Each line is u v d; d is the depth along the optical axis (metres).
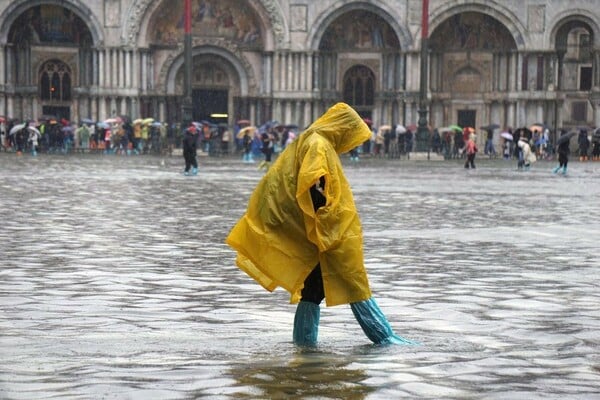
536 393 12.77
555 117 130.62
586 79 138.62
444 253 30.06
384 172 86.00
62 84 130.38
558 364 14.69
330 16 129.62
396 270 26.22
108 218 40.16
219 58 132.12
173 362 14.55
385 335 16.33
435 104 133.00
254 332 17.45
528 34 128.75
